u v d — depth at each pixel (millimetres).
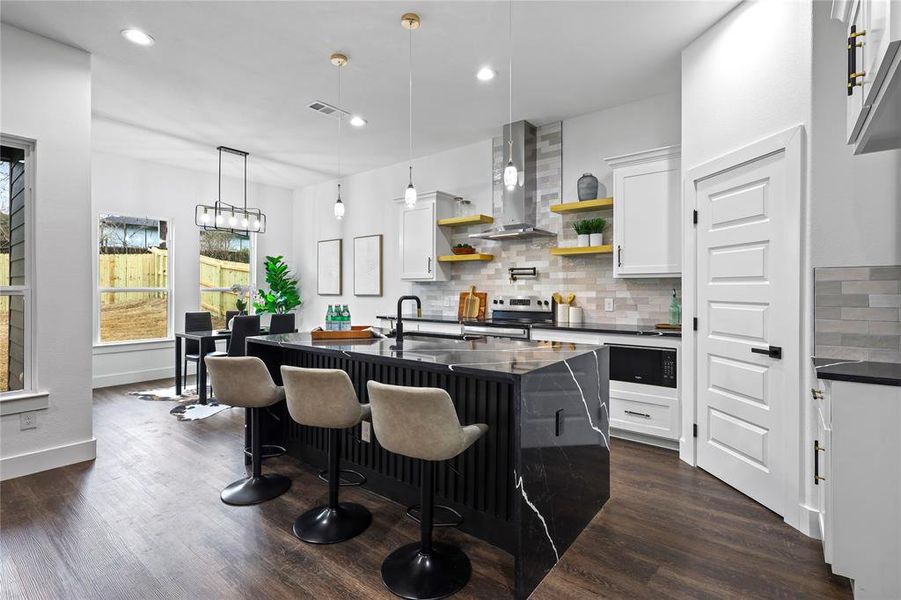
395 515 2410
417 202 5328
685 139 3152
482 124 4641
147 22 2865
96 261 5500
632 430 3500
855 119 1626
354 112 4336
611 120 4227
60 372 3035
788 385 2297
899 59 1196
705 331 2943
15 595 1743
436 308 5609
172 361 6078
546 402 1921
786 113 2328
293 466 3072
